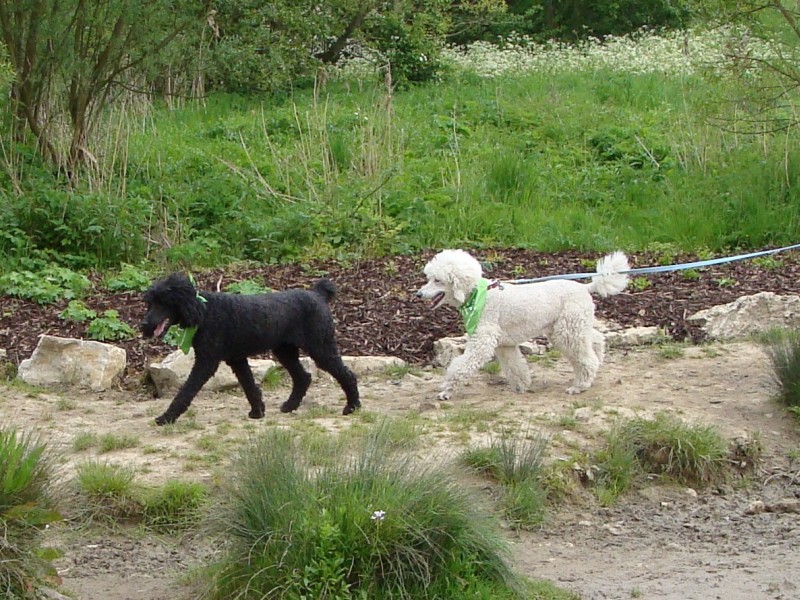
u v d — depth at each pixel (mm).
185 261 14164
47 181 14938
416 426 11133
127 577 9953
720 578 9992
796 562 10180
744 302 12828
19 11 14844
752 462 11188
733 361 12273
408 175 15820
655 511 10805
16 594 9383
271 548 9547
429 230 14828
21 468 9531
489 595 9594
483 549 9703
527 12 30359
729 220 14961
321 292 11469
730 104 15266
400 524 9555
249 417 11414
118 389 12047
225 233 14688
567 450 11000
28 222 14273
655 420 11266
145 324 11023
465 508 9719
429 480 9742
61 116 15352
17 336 12656
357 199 15070
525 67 23656
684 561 10211
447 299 11672
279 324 11289
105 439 10930
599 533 10523
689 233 14828
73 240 14234
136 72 16359
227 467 10461
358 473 9750
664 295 13328
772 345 12031
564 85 21391
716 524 10664
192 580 9828
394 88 21562
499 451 10789
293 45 21250
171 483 10422
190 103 19734
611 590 9859
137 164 15688
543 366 12281
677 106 19250
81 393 11953
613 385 11906
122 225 14344
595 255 14398
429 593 9555
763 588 9867
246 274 13875
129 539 10234
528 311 11656
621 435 11117
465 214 15125
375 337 12703
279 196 15203
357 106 18750
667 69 22172
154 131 16484
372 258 14273
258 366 12047
